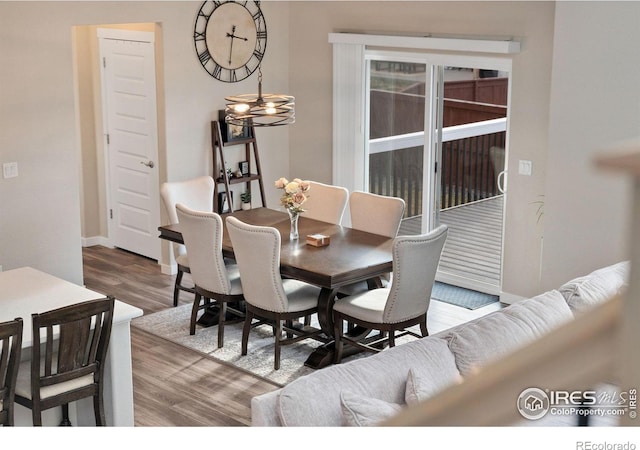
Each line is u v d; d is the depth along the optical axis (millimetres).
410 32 7352
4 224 6406
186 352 5863
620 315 508
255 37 8070
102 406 4199
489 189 7109
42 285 4867
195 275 6016
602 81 5531
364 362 3449
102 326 4113
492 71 6883
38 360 3877
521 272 6812
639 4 5297
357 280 5391
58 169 6664
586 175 5695
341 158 8078
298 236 6137
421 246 5195
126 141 8094
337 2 7875
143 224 8133
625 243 505
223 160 7855
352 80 7820
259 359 5746
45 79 6477
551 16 6328
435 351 3670
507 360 545
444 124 7340
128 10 7016
